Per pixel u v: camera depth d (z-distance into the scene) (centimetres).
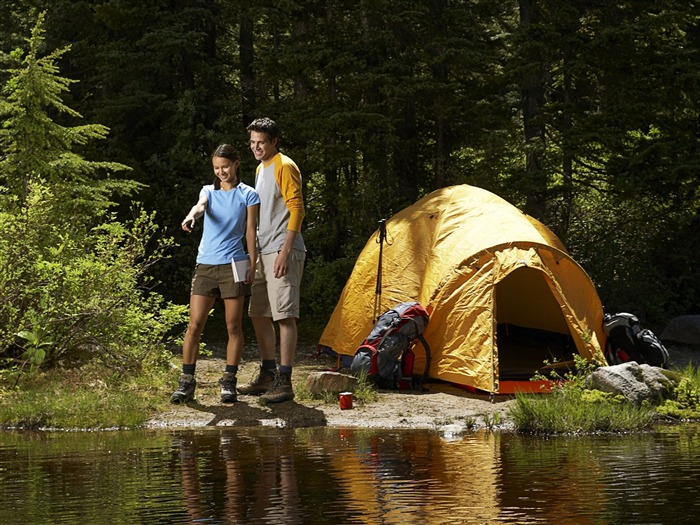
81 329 948
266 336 881
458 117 1758
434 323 1005
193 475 516
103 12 1702
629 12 1717
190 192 1717
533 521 397
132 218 1702
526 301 1275
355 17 1794
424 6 1684
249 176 1700
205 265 833
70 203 1188
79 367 939
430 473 516
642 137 1653
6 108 1198
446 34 1730
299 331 1595
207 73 1766
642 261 1650
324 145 1705
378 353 962
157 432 713
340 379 885
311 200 1986
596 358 984
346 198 1711
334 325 1174
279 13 1691
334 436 683
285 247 820
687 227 1681
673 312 1583
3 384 878
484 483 486
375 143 1673
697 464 546
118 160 1711
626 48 1628
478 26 1778
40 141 1217
